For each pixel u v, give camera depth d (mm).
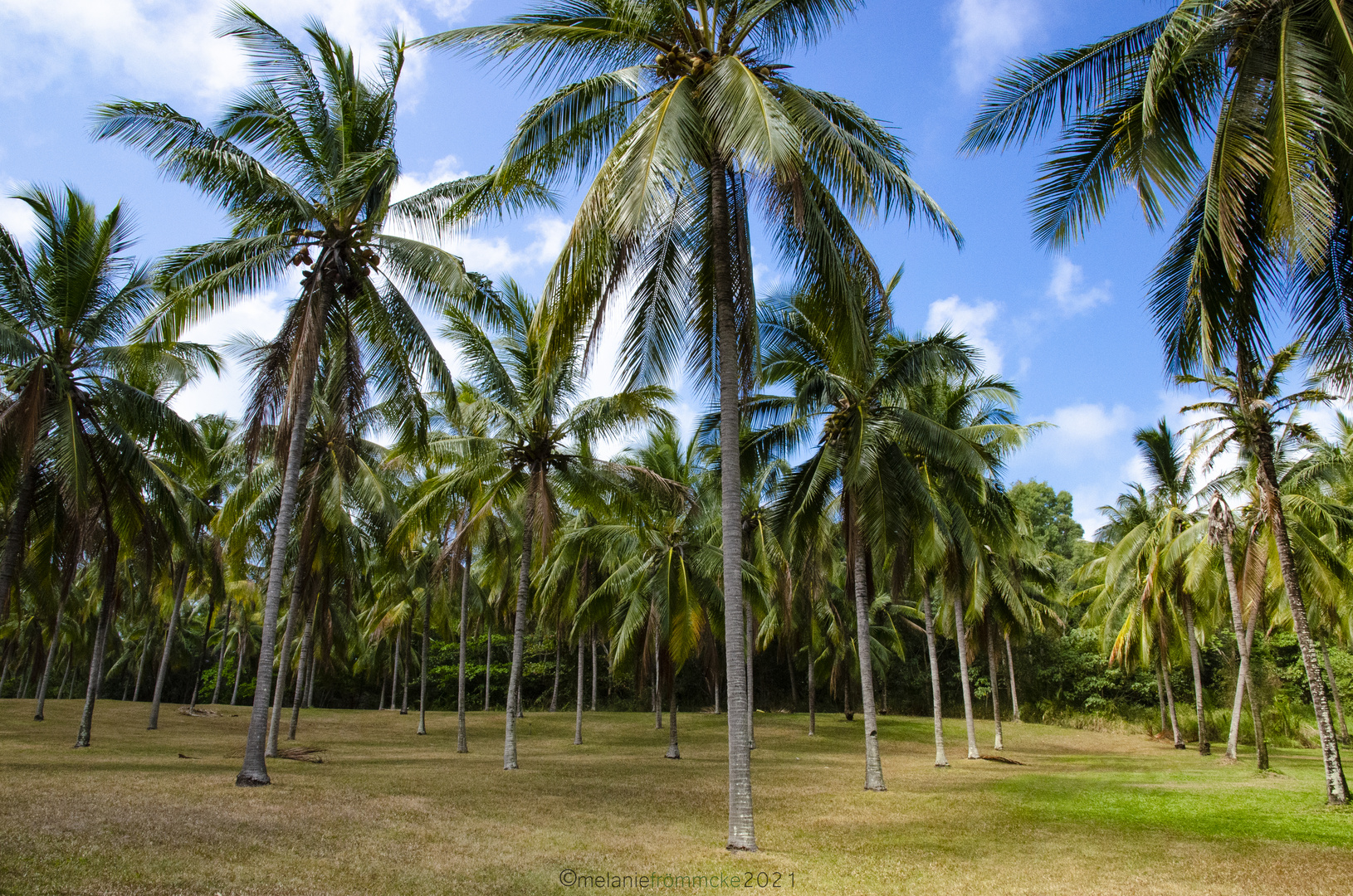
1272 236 8492
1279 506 15797
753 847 9961
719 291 11234
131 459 17328
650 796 15289
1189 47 9055
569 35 10945
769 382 17859
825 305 12031
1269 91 8898
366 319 16328
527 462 20484
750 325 12195
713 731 35062
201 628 55219
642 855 9578
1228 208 8586
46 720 28344
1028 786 18422
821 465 18078
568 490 21547
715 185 11461
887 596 43875
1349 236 9125
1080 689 46500
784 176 8938
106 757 18094
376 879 7719
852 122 12148
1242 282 9844
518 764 21422
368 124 15594
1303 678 42000
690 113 9906
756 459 18062
